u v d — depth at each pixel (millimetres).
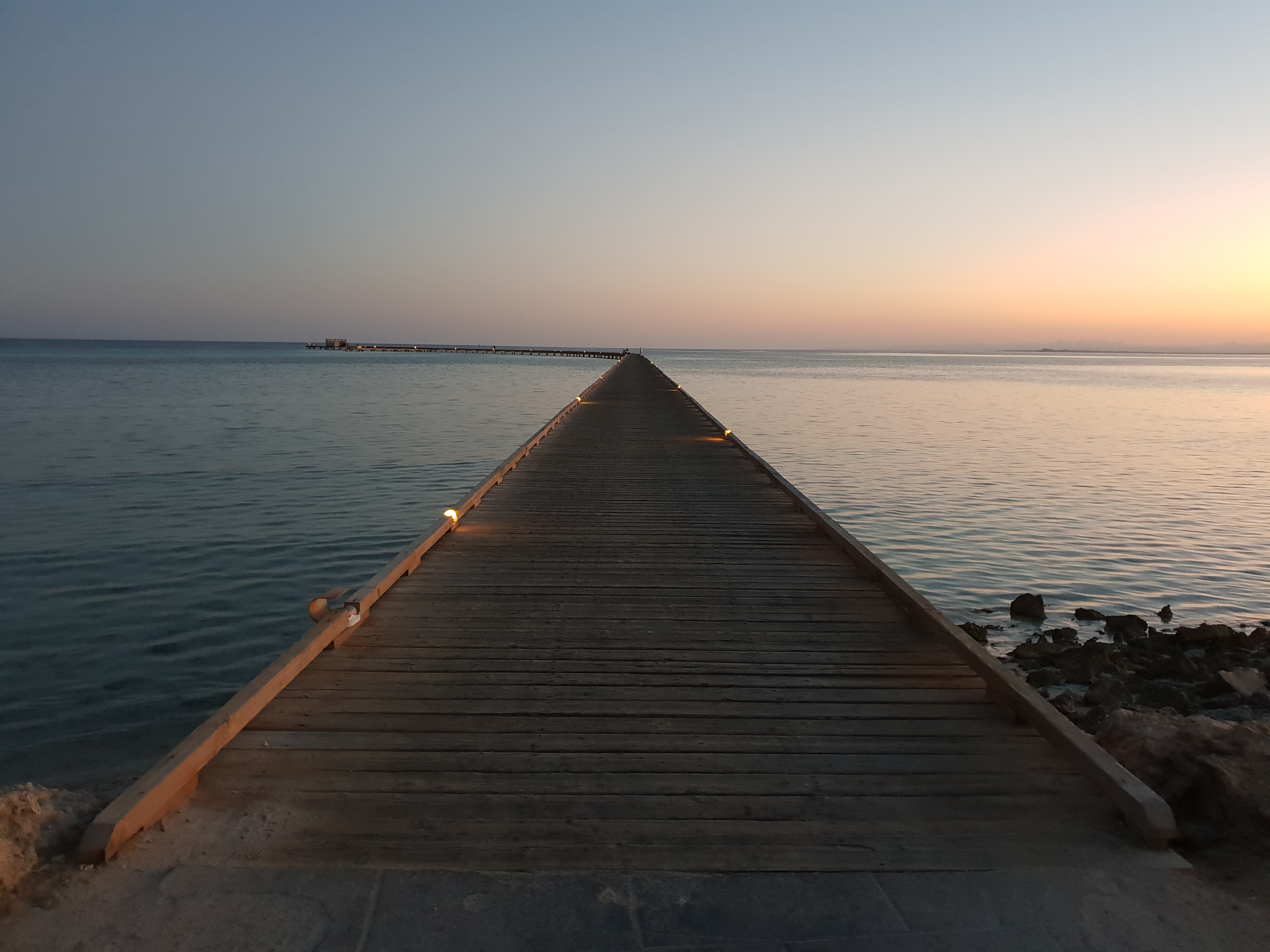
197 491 14688
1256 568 11500
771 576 6340
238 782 3156
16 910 2355
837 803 3070
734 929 2328
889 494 16312
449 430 25000
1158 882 2578
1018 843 2803
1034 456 22188
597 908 2416
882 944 2271
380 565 10141
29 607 8297
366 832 2812
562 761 3381
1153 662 7648
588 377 61906
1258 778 2918
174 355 122312
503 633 4965
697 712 3887
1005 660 7980
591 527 8047
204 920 2324
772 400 42469
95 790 4809
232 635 7621
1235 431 29766
